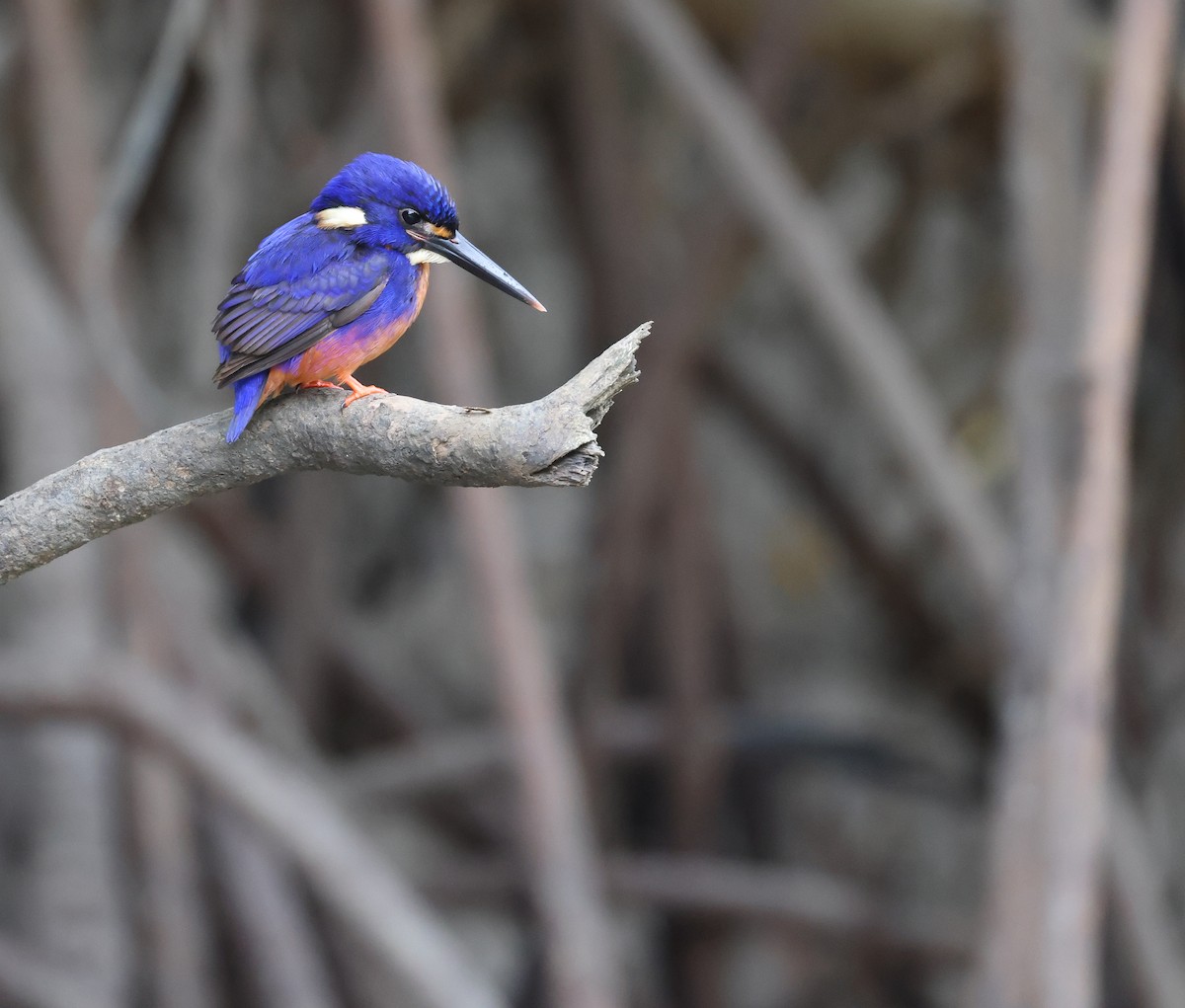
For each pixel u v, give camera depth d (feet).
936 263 55.77
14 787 40.60
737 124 39.19
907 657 54.13
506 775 46.24
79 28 41.63
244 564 47.83
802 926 46.75
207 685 38.60
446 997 33.12
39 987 35.65
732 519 61.36
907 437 38.09
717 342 52.21
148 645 37.24
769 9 43.32
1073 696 26.08
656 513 46.52
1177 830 48.70
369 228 18.29
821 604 60.29
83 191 35.81
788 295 57.72
